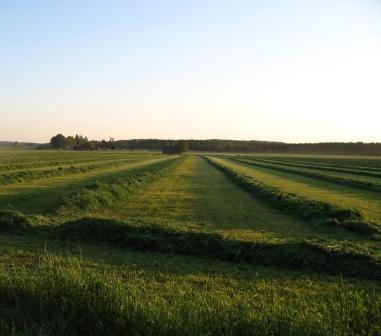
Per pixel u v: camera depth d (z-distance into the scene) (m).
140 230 15.03
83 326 7.35
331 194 30.91
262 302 9.06
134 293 8.43
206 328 6.81
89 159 93.75
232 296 9.79
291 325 6.89
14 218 16.61
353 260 12.16
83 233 15.23
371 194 31.64
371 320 7.48
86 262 12.16
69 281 8.17
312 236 16.20
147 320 6.98
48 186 35.12
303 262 12.36
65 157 105.75
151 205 25.09
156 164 77.75
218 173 54.62
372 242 15.10
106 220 15.63
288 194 26.98
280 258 12.71
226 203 26.09
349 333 7.00
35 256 12.66
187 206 24.72
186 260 12.98
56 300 7.84
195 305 7.75
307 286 10.72
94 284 8.09
